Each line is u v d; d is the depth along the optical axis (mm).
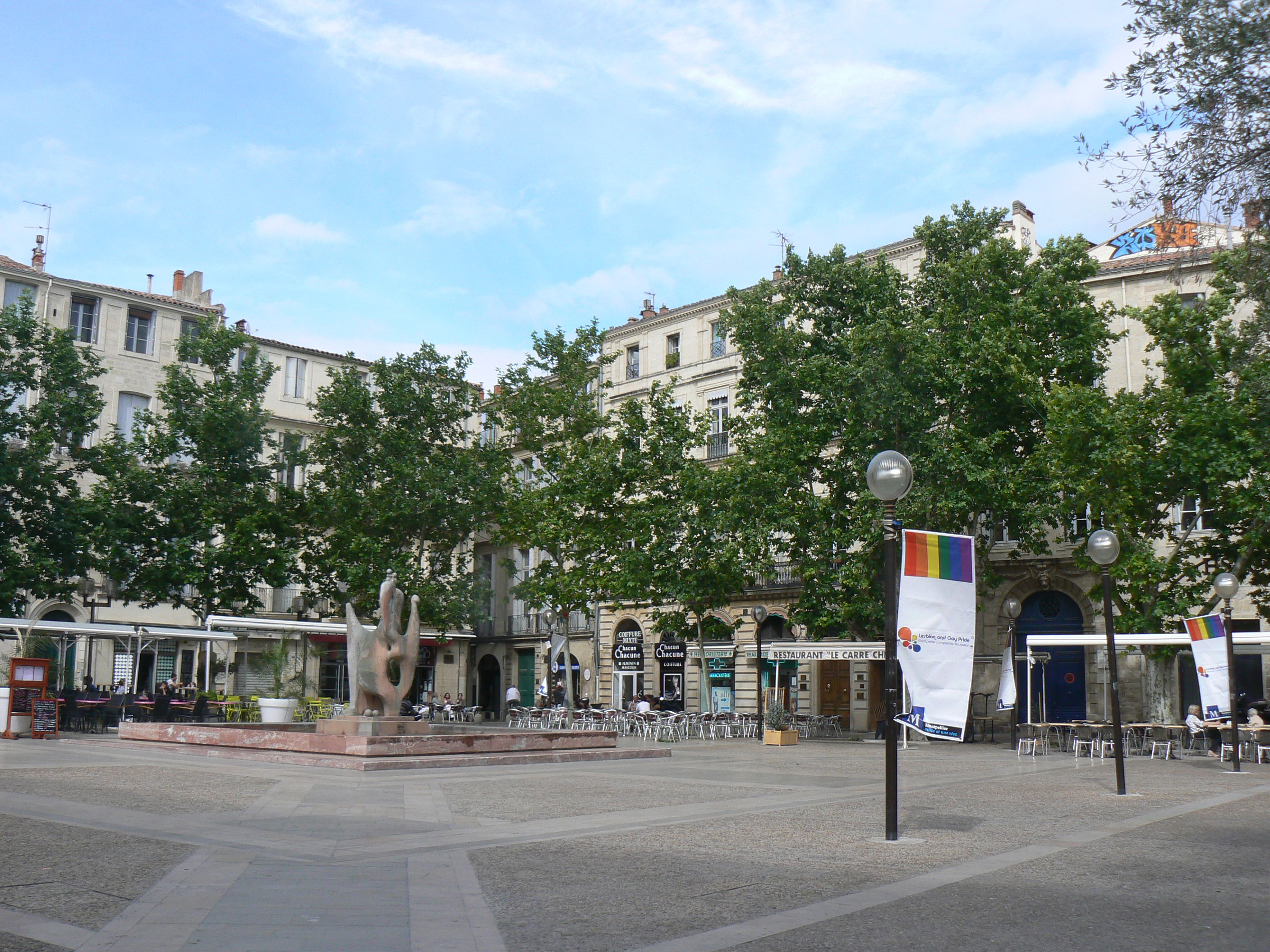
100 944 5793
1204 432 29156
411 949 5816
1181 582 32781
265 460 52969
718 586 36438
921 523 31875
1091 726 26234
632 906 7051
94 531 36219
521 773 18609
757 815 12516
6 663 34531
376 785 15672
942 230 34344
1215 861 9195
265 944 5863
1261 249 11766
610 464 38219
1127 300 37125
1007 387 31047
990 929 6441
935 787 16594
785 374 33656
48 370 37500
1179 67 10969
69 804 12406
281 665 35844
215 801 13016
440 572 45375
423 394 45312
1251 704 31453
